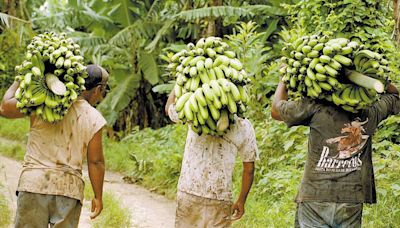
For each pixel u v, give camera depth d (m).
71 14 13.00
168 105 3.70
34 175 3.33
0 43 14.27
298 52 3.21
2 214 5.71
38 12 15.29
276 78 8.14
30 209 3.33
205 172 3.51
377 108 3.35
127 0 12.83
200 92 3.18
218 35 12.57
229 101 3.18
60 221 3.34
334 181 3.24
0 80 15.08
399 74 6.02
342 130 3.24
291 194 5.84
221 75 3.28
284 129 7.16
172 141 9.80
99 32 13.95
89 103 3.67
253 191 6.54
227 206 3.56
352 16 6.35
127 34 12.66
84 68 3.27
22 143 12.84
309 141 3.35
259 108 8.11
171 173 8.48
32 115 3.37
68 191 3.37
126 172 9.82
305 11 7.18
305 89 3.28
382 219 4.92
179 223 3.60
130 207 7.23
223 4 12.30
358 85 3.13
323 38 3.17
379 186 5.20
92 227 5.91
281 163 6.86
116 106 13.06
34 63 3.20
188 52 3.45
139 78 13.48
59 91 3.13
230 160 3.55
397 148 5.35
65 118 3.38
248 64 8.26
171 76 3.64
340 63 3.08
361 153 3.29
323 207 3.24
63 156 3.38
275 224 5.41
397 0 6.43
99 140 3.47
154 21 12.90
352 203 3.24
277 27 12.33
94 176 3.52
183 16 11.28
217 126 3.25
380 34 6.22
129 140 11.94
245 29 8.57
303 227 3.30
